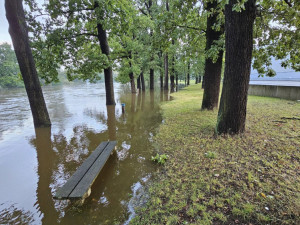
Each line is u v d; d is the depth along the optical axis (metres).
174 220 2.24
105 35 10.98
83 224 2.44
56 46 9.58
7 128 7.39
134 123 7.59
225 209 2.30
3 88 40.00
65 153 4.89
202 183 2.89
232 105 4.47
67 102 14.32
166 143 4.85
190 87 24.92
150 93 20.31
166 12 6.77
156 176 3.37
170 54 18.30
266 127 5.09
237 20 3.99
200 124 5.94
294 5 5.07
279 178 2.76
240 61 4.18
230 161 3.43
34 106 7.18
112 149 4.42
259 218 2.10
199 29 7.21
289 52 6.15
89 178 3.08
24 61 6.78
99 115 9.54
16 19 6.41
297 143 3.91
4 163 4.41
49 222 2.52
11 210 2.79
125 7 10.47
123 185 3.21
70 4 9.12
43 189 3.32
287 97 10.07
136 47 16.05
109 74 12.19
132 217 2.44
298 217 2.04
